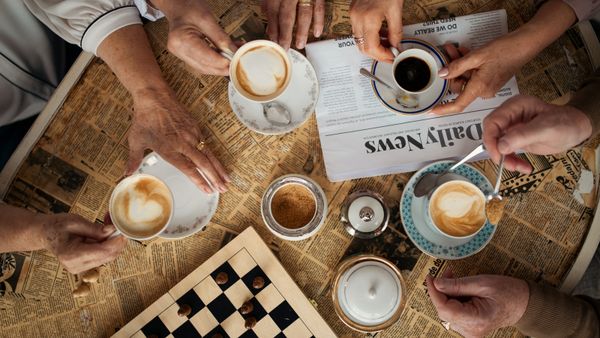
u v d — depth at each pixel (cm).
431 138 123
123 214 108
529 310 107
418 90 117
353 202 119
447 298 110
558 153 117
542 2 123
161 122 124
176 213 121
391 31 120
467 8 128
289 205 122
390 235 120
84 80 130
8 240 116
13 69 156
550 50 124
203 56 117
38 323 122
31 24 156
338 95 126
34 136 127
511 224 120
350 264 117
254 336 120
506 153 107
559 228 118
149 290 123
